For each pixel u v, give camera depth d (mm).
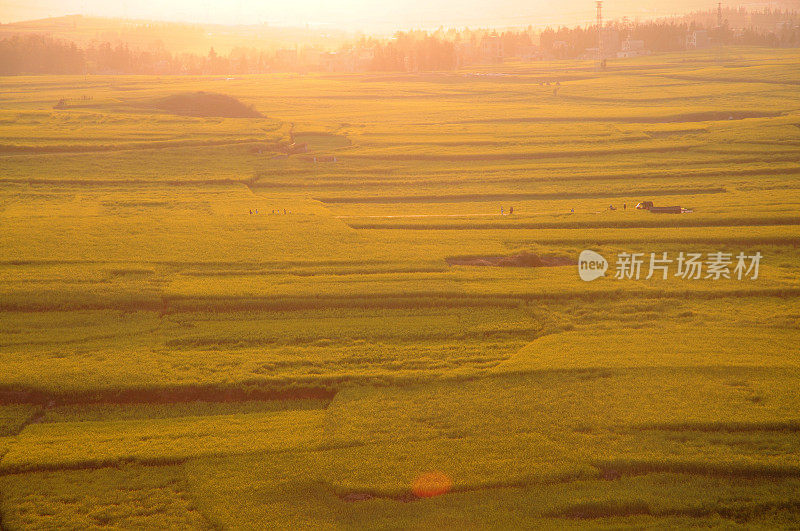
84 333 47219
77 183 92062
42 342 45781
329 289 53062
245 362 43438
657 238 65812
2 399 39781
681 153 105875
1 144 105375
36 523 30391
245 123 129875
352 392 39781
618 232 68000
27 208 79250
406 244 64688
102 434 36312
